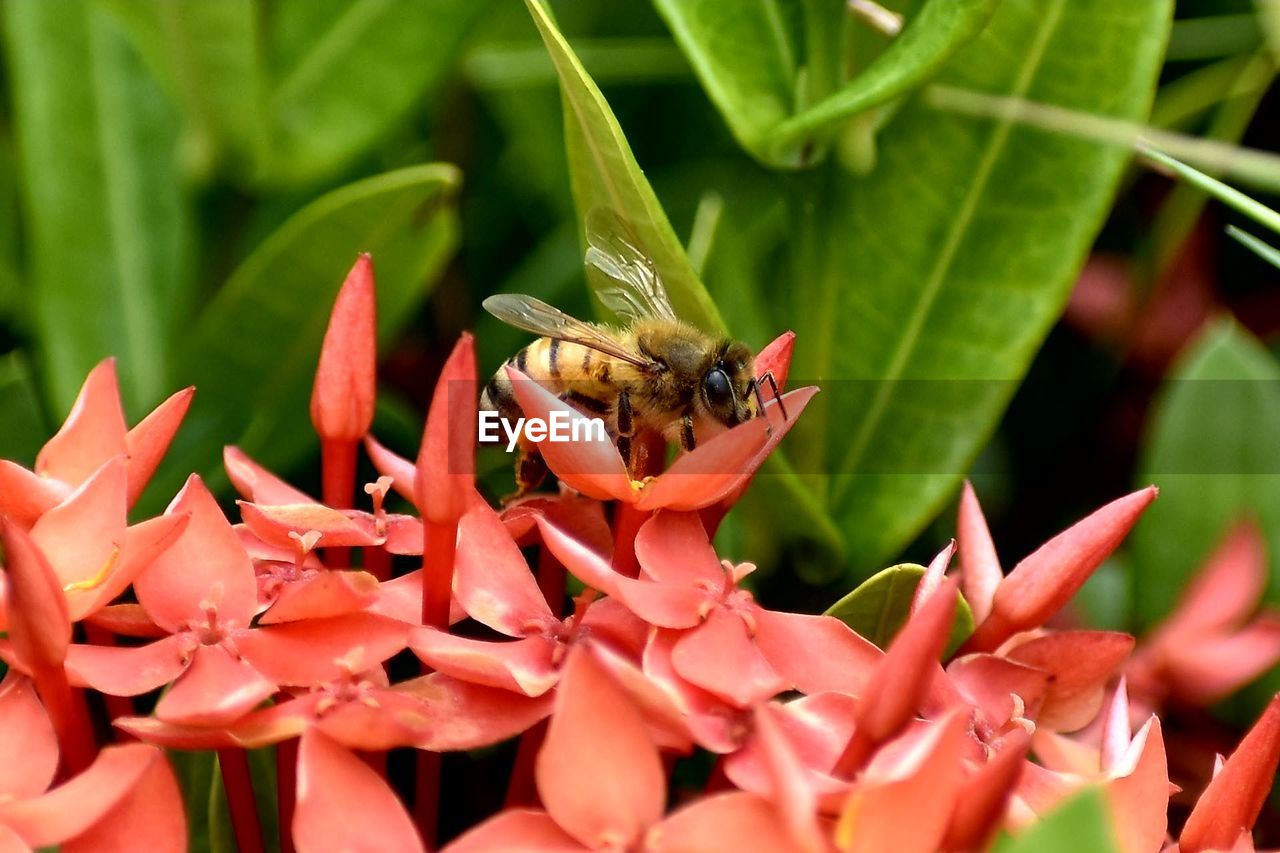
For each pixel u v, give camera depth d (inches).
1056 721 7.9
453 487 7.5
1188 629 8.6
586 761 7.1
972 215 8.8
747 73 8.6
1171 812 8.5
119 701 7.7
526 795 7.6
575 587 8.4
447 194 8.7
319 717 7.3
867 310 8.8
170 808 7.2
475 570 7.6
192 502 7.5
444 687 7.4
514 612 7.6
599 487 7.7
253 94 9.1
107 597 7.4
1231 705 8.6
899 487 8.8
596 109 8.0
